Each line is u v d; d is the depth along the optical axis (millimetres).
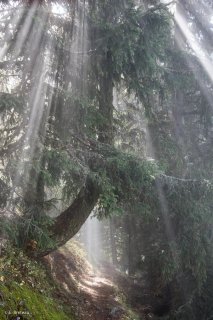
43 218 6402
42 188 6676
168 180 8133
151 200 8406
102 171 6781
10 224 5809
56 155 6121
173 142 9445
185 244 8812
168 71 8492
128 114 9680
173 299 9859
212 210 8539
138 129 9586
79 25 6852
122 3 7332
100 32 6773
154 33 6820
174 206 8633
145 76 7719
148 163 6910
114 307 8305
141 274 11852
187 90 9648
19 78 6672
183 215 8742
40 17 6113
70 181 6910
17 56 6285
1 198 5988
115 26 6402
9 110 5938
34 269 6488
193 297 9352
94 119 6891
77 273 11008
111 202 6402
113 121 8664
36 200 6520
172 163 9453
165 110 9953
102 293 9727
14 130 6398
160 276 9469
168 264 8766
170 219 9227
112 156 6980
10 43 6133
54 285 7738
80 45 6828
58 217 8039
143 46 6641
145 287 11141
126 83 7824
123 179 7320
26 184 5992
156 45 6875
